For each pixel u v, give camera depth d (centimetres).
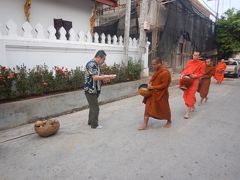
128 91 841
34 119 520
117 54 915
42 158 352
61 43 655
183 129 486
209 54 1995
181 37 1566
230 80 1556
